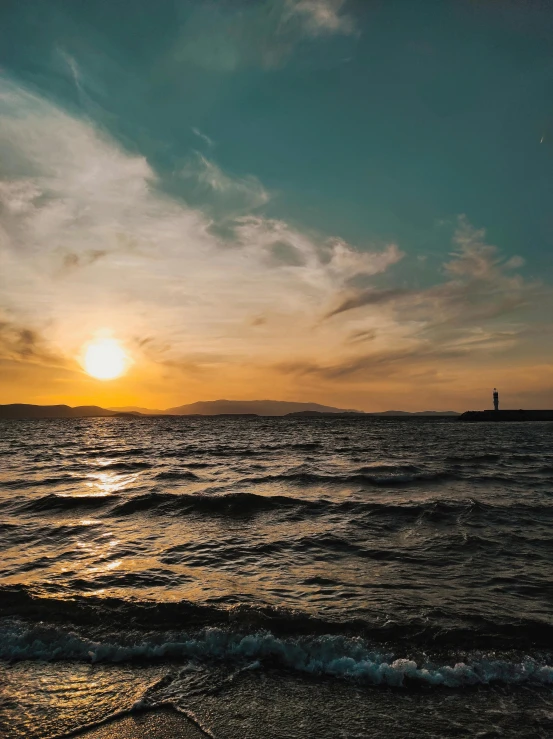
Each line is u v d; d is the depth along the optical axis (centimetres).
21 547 1116
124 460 3347
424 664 576
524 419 15688
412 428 10488
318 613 715
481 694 519
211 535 1233
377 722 471
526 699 509
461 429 9775
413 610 728
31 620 698
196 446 4825
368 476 2209
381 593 806
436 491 1861
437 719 475
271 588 834
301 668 575
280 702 506
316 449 4278
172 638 643
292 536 1214
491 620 689
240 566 969
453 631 653
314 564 981
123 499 1672
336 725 466
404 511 1465
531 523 1312
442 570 934
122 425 13900
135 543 1157
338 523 1349
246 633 648
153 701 506
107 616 707
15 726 465
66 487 2027
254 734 452
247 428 10719
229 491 1894
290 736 449
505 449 4162
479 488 1923
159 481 2192
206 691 526
